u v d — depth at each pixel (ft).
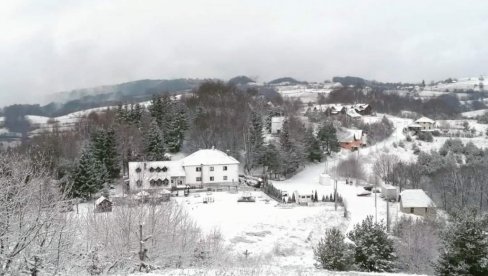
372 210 251.60
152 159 340.80
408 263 131.13
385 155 391.45
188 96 557.74
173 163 317.22
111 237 80.69
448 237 94.27
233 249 156.25
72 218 69.05
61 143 341.41
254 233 189.26
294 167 371.35
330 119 529.86
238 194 287.48
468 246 89.10
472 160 393.70
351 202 273.13
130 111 437.58
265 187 298.15
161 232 87.71
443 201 293.23
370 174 358.43
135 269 78.95
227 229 193.26
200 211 231.30
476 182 306.14
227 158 330.13
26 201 57.21
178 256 90.94
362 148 461.78
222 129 407.64
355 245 107.14
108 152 315.58
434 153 412.36
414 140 501.56
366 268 103.55
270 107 558.15
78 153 319.06
